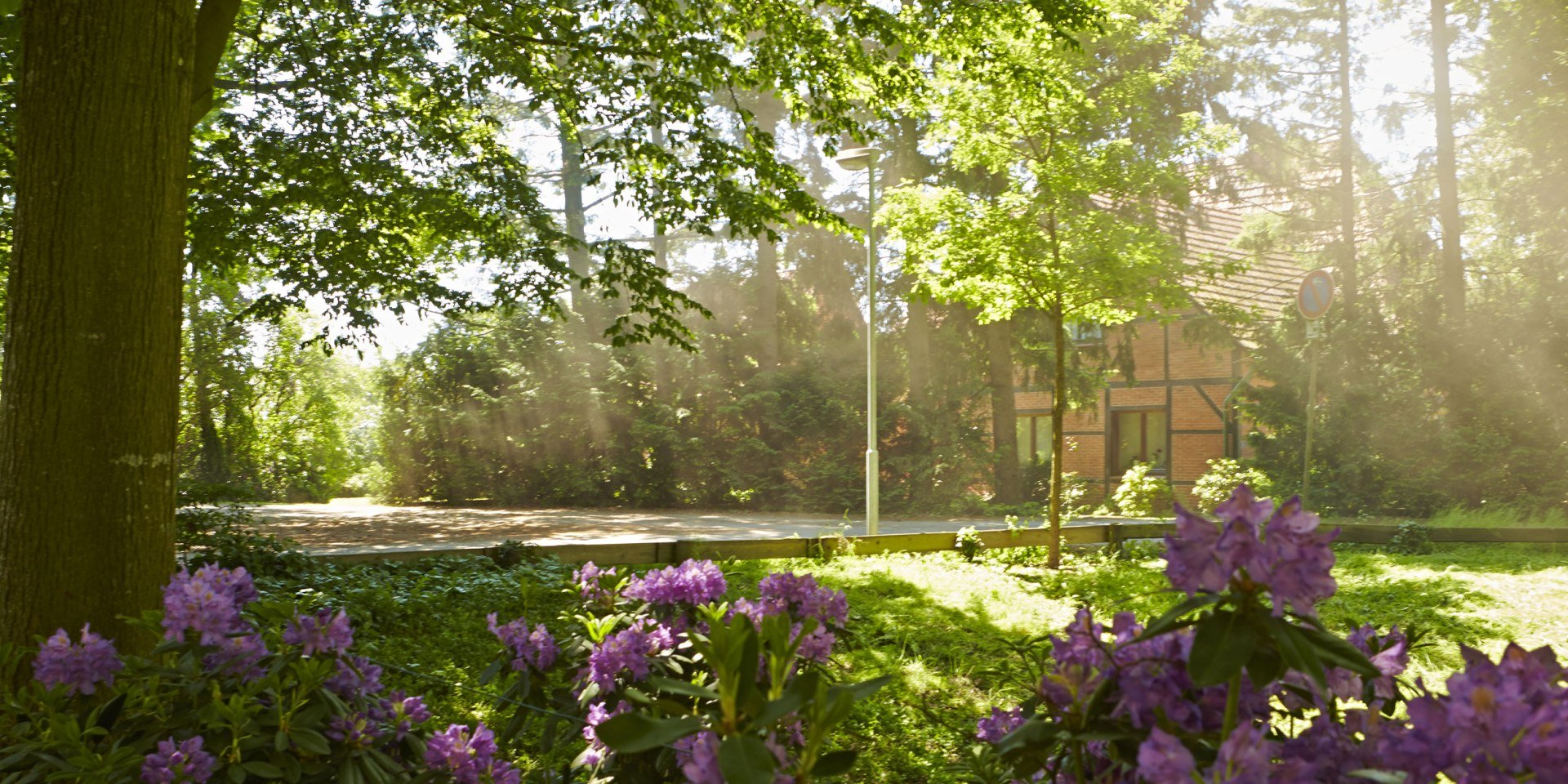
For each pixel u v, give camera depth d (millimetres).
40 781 2566
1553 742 1300
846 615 3541
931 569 13141
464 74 13336
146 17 5445
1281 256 30062
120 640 5203
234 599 3117
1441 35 23859
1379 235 25922
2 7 5547
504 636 3338
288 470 35125
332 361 36281
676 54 11672
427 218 13789
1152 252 13047
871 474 17312
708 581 3402
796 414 28969
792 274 30281
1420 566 14109
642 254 13031
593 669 3115
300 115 12992
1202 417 28047
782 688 1716
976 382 27500
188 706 2736
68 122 5285
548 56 12047
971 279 13758
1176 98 24203
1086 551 15594
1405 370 22781
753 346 30625
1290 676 1792
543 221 14250
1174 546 1519
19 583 5137
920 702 6648
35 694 2783
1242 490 1537
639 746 1539
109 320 5285
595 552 12859
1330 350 23234
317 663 2695
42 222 5270
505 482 30422
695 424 29750
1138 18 13938
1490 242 26047
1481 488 21406
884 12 10812
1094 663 1821
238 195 12656
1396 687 2061
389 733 2855
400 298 13938
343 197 13117
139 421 5352
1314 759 1687
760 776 1428
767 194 12461
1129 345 26016
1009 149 13406
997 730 2348
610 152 12578
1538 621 9617
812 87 11820
